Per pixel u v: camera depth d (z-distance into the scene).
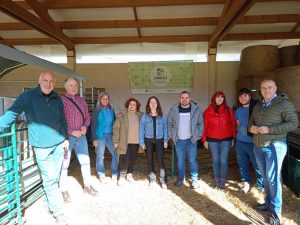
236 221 2.72
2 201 2.48
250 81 6.02
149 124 3.62
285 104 2.46
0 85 7.70
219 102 3.46
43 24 5.47
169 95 7.74
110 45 7.61
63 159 2.91
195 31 6.98
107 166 4.97
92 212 2.95
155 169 4.68
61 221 2.65
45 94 2.57
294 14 6.02
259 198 3.25
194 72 7.66
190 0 5.48
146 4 5.52
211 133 3.53
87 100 6.95
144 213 2.92
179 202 3.19
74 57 7.45
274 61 6.37
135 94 7.76
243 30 6.90
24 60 2.70
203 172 4.50
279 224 2.60
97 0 5.52
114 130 3.72
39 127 2.53
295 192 3.41
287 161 3.67
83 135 3.38
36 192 3.24
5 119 2.32
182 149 3.63
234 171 4.52
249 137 3.34
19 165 2.91
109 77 7.73
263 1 5.52
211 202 3.18
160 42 7.31
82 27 6.47
